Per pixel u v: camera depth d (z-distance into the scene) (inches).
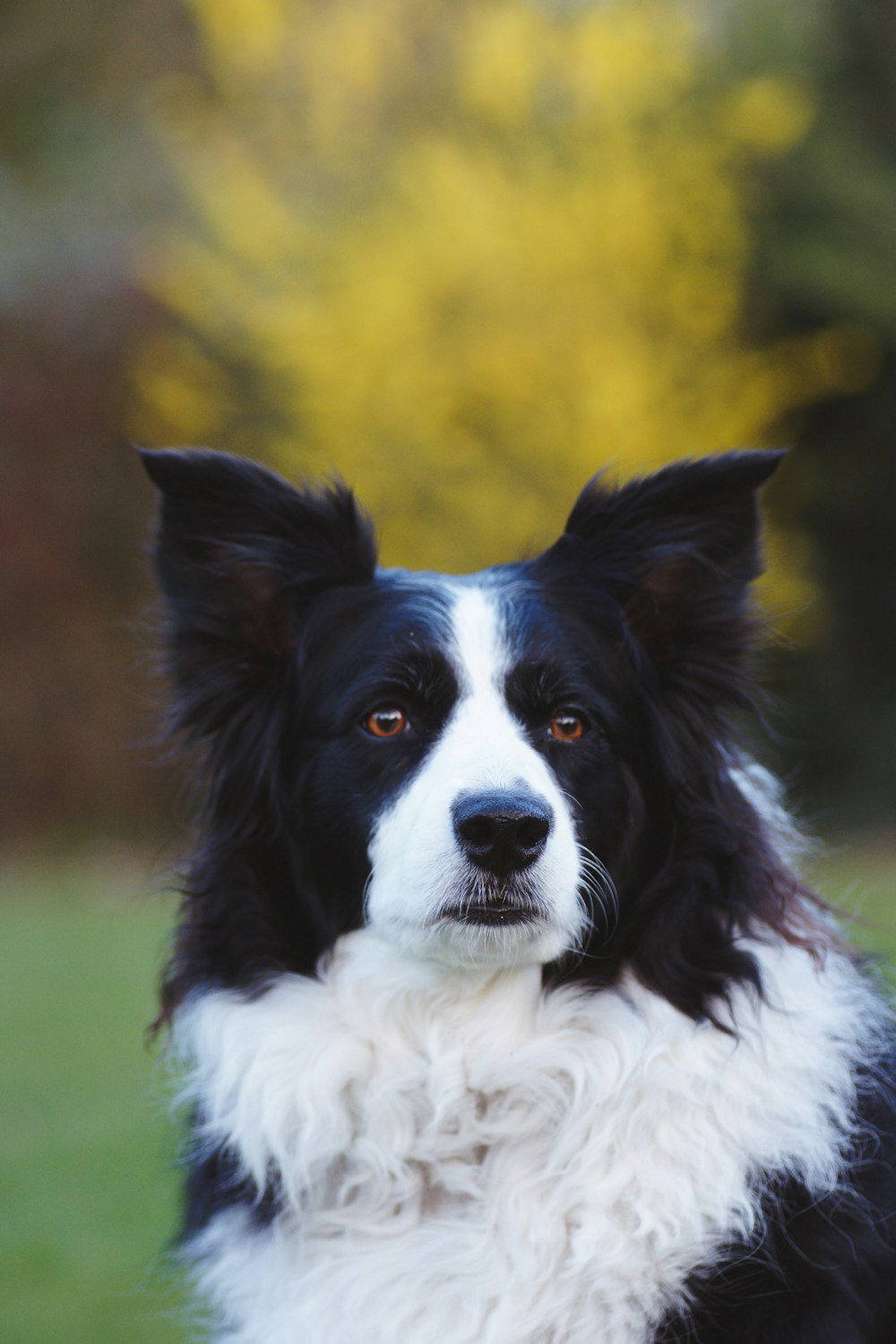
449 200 757.9
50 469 892.6
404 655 179.8
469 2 800.3
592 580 193.3
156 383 840.9
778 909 183.8
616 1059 175.5
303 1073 180.1
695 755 188.5
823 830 900.0
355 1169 180.2
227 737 191.2
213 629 190.5
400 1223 177.3
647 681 189.6
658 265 774.5
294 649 191.2
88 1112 383.2
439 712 179.5
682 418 780.0
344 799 180.9
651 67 764.6
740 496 189.5
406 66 800.9
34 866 844.6
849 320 882.8
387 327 760.3
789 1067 174.1
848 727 925.8
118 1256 294.7
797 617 830.5
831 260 866.8
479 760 169.6
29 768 882.8
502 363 764.6
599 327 770.2
